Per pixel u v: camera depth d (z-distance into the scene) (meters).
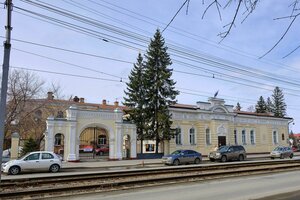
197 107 44.12
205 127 44.28
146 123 39.34
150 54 41.19
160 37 41.66
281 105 90.94
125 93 41.78
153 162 31.33
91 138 52.62
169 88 40.59
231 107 48.19
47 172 23.17
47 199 11.73
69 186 14.39
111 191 13.39
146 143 44.97
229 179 17.50
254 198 11.55
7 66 10.56
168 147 40.03
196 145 42.94
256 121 52.12
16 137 30.42
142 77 41.62
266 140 53.25
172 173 20.48
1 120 10.16
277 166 24.72
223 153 34.06
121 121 34.97
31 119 43.00
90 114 33.31
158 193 12.85
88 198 11.85
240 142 48.84
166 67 41.06
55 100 47.38
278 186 14.73
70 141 31.61
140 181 15.50
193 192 13.05
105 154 45.28
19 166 22.02
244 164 26.62
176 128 40.44
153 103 39.84
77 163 29.66
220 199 11.39
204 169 22.91
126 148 35.69
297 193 12.59
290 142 57.56
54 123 31.17
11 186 14.42
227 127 46.53
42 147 42.06
